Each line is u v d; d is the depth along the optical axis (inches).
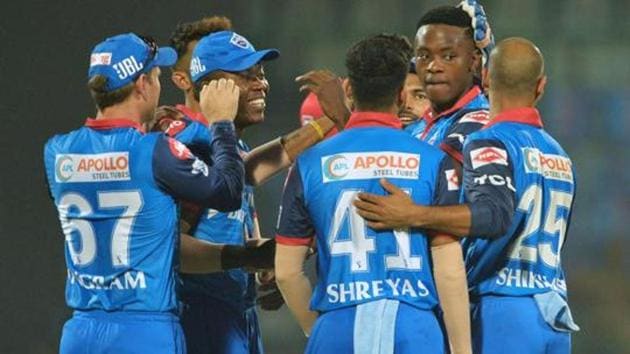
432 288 655.8
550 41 1633.9
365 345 640.4
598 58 1626.5
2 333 1565.0
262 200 1556.3
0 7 1571.1
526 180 681.6
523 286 689.6
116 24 1579.7
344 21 1604.3
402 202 642.2
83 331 688.4
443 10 751.7
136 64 697.0
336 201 652.7
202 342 756.6
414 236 651.5
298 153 775.1
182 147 687.7
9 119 1578.5
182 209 746.8
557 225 701.9
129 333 681.0
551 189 695.7
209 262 737.0
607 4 1619.1
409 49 669.9
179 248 714.8
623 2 1617.9
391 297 645.9
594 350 1599.4
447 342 663.1
